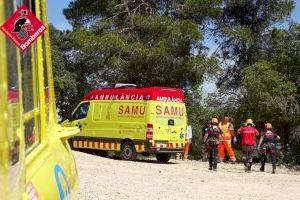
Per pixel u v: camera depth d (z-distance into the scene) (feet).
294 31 95.66
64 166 8.53
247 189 42.47
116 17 104.37
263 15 108.88
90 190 35.96
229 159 80.53
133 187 39.19
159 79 100.07
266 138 64.28
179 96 68.95
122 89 69.72
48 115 9.29
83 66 111.86
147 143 65.92
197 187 41.96
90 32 98.27
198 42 98.27
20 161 4.96
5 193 4.47
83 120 73.46
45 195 6.09
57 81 105.81
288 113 90.58
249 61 109.50
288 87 90.68
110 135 70.13
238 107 99.60
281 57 93.20
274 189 43.34
